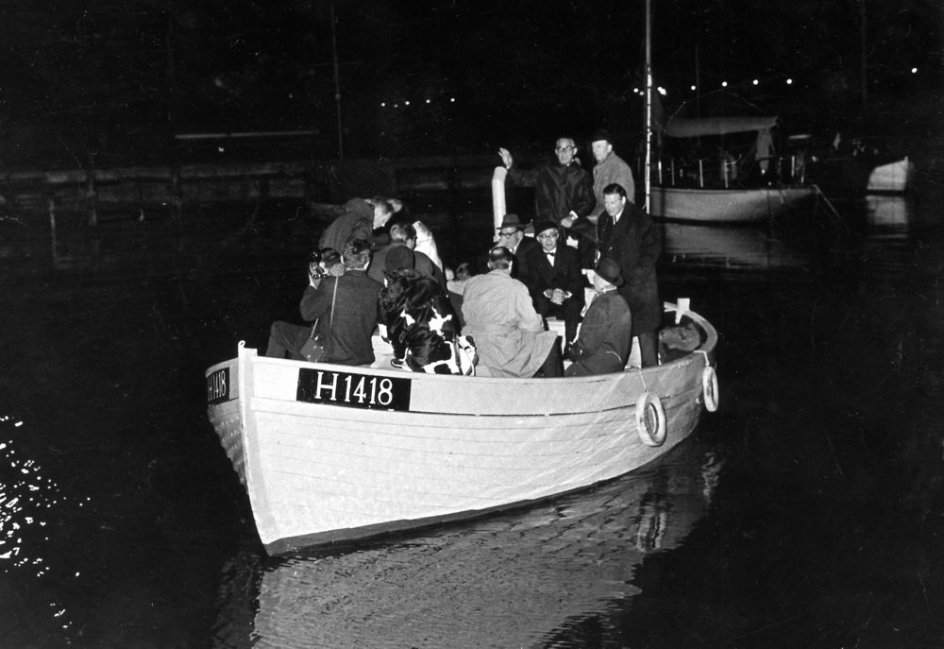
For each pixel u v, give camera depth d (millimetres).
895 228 23547
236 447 7078
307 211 29703
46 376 12062
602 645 5824
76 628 6051
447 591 6477
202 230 27047
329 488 7047
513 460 7582
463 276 9359
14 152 34719
